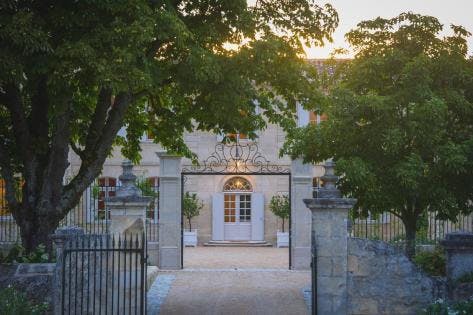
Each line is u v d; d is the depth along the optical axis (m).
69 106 14.59
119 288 12.17
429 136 14.59
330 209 12.23
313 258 12.03
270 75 16.12
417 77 14.75
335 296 12.16
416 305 12.20
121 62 12.59
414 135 14.73
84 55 12.30
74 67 12.48
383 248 12.30
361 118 15.17
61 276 12.40
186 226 31.48
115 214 12.85
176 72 14.55
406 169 14.34
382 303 12.21
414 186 14.27
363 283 12.23
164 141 18.52
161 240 21.47
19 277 12.69
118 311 11.94
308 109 16.84
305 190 21.64
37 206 14.78
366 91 16.02
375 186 14.76
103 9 13.12
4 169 14.95
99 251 12.29
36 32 12.23
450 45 15.74
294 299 15.86
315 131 15.62
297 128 16.16
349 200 12.20
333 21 16.36
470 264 12.67
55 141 14.75
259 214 31.38
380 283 12.23
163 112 17.81
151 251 21.44
